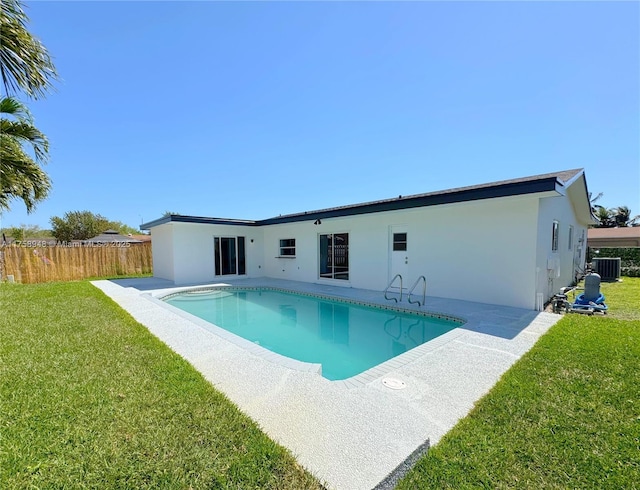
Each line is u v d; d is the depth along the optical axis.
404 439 2.31
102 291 9.96
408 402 2.91
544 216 7.54
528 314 6.61
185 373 3.40
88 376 3.29
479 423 2.54
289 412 2.69
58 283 12.30
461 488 1.90
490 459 2.13
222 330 5.45
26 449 2.07
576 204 11.37
